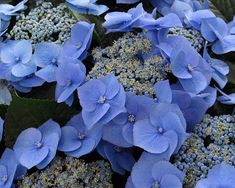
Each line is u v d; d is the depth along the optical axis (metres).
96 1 0.64
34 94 0.59
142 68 0.54
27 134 0.53
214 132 0.52
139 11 0.57
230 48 0.58
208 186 0.48
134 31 0.58
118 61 0.54
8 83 0.59
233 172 0.48
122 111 0.50
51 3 0.62
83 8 0.61
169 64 0.54
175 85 0.55
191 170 0.50
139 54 0.56
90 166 0.52
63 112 0.55
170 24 0.55
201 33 0.58
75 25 0.57
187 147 0.51
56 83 0.58
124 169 0.53
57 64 0.58
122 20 0.57
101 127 0.52
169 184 0.49
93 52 0.57
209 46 0.60
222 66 0.57
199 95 0.53
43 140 0.53
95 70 0.54
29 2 0.64
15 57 0.58
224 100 0.56
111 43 0.60
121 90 0.51
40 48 0.58
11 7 0.62
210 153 0.50
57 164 0.52
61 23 0.59
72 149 0.52
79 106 0.57
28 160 0.51
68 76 0.55
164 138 0.50
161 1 0.64
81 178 0.51
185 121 0.51
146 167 0.50
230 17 0.64
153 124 0.51
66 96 0.53
